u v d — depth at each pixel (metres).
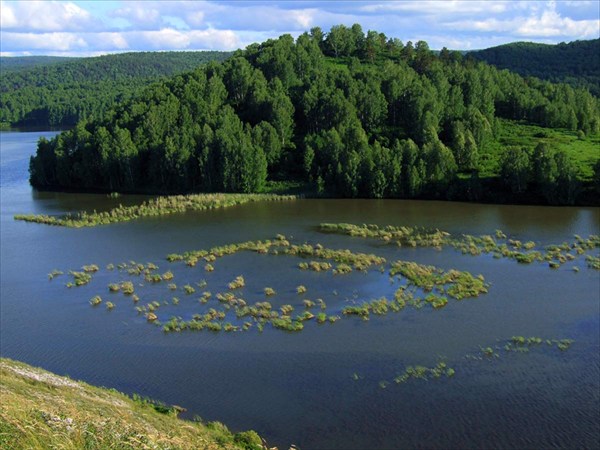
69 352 61.81
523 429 46.44
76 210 135.50
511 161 134.12
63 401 41.06
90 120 191.00
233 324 68.31
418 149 145.62
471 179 138.12
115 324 69.12
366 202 138.38
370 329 65.94
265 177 151.12
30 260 95.62
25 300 77.62
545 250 95.44
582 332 64.06
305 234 109.12
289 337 64.31
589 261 88.31
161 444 37.94
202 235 109.50
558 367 56.19
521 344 61.31
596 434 45.62
